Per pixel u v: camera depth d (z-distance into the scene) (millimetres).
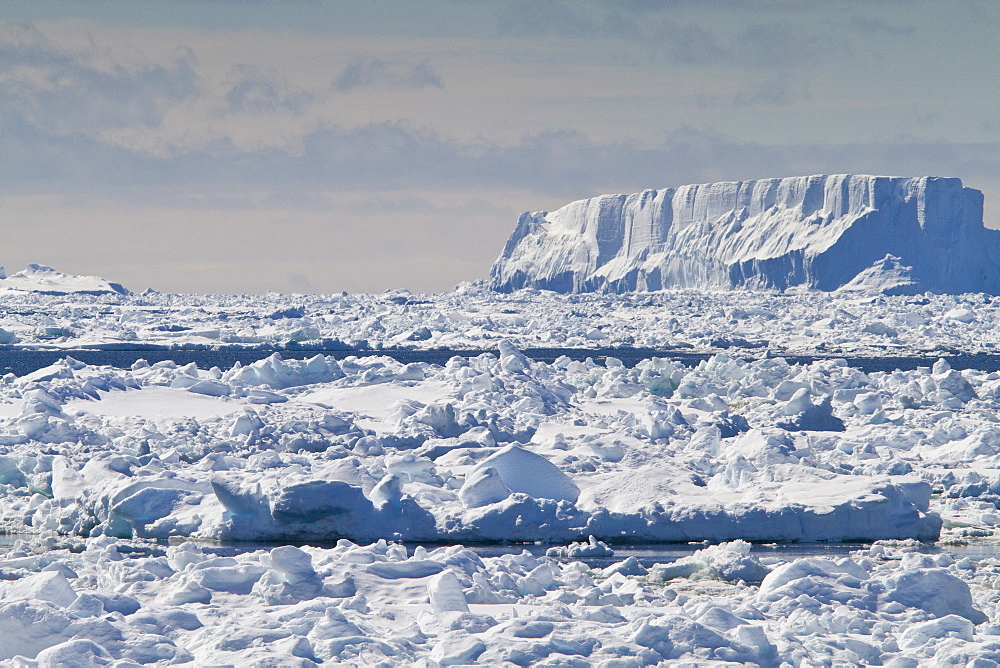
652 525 84562
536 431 133375
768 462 100688
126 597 51469
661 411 136625
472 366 178500
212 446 118688
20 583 49938
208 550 80125
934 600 57438
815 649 49125
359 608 53562
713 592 65000
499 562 64812
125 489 87938
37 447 115125
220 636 46344
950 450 123125
